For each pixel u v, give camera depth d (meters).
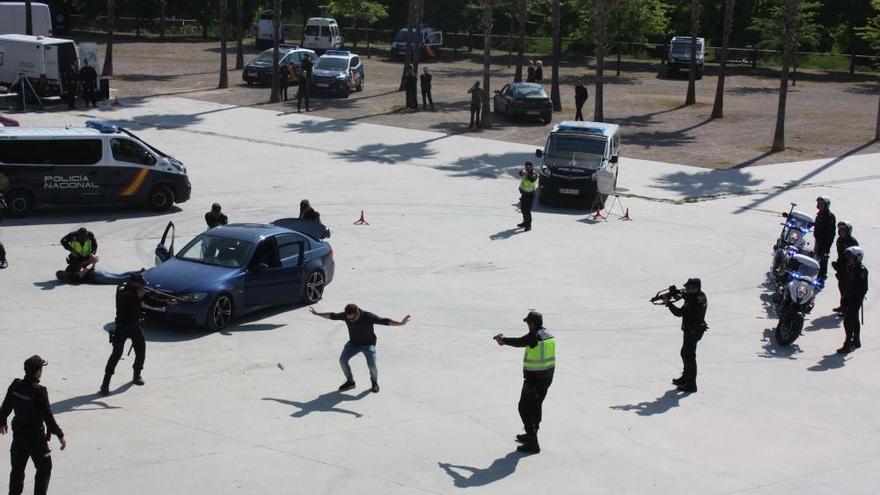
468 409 12.73
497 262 20.89
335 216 24.59
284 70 42.78
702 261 21.59
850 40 67.69
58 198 23.22
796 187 30.27
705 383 14.27
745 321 17.47
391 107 43.03
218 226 17.44
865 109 47.62
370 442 11.50
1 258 18.64
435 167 31.69
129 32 71.44
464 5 69.19
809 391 14.09
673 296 13.98
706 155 34.97
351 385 13.30
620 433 12.19
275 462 10.81
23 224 22.50
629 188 29.66
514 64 63.41
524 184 23.75
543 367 11.29
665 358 15.35
